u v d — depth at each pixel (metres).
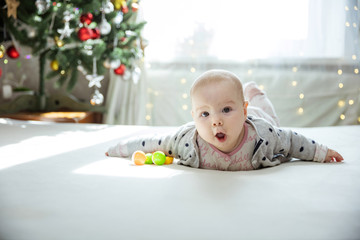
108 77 3.49
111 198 0.86
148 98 3.38
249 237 0.66
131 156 1.42
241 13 3.22
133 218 0.74
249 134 1.23
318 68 3.24
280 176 1.09
